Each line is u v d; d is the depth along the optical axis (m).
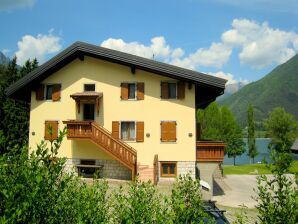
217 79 20.05
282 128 52.25
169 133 21.31
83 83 22.64
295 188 4.16
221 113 51.38
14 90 22.91
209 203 9.97
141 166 21.25
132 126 22.06
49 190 4.19
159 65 20.61
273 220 4.04
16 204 3.69
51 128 4.19
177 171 21.00
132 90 22.23
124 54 21.08
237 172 38.03
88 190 5.78
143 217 4.59
